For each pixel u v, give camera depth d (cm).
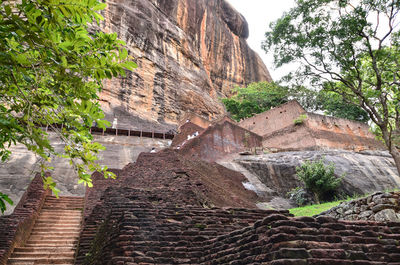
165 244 522
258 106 3803
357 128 2747
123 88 3597
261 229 397
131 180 1073
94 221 871
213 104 4859
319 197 1631
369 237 395
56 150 2167
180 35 4891
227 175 1719
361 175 1800
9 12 346
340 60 1352
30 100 425
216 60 5772
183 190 862
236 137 2431
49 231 1077
